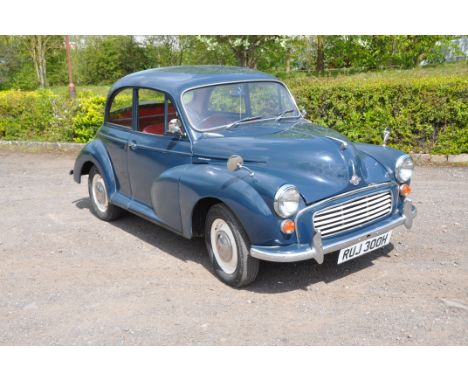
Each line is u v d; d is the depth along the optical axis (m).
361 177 4.39
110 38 23.59
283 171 4.32
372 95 9.15
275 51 15.92
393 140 9.27
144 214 5.53
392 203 4.64
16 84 24.56
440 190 7.28
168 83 5.23
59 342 3.81
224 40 13.67
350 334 3.76
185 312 4.18
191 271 4.96
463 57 20.41
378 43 18.36
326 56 19.73
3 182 8.79
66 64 25.20
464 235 5.53
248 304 4.27
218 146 4.70
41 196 7.85
